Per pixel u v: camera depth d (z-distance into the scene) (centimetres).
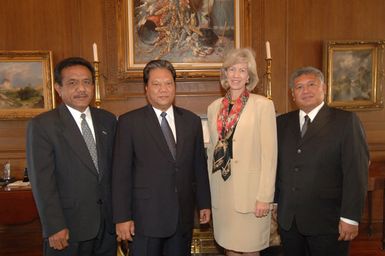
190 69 356
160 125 183
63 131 174
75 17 347
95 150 183
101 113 196
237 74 192
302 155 185
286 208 188
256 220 195
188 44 356
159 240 180
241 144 192
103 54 352
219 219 201
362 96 365
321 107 190
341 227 177
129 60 353
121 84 357
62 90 179
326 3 364
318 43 366
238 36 359
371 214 361
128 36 351
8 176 324
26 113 341
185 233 184
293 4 363
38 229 351
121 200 175
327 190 181
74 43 349
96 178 178
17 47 342
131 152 179
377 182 303
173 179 178
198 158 198
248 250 194
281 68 366
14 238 349
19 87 340
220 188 200
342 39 366
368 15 366
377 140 374
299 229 184
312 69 190
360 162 176
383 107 371
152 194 176
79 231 174
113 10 349
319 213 181
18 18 340
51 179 169
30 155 171
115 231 188
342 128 179
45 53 338
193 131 191
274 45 364
